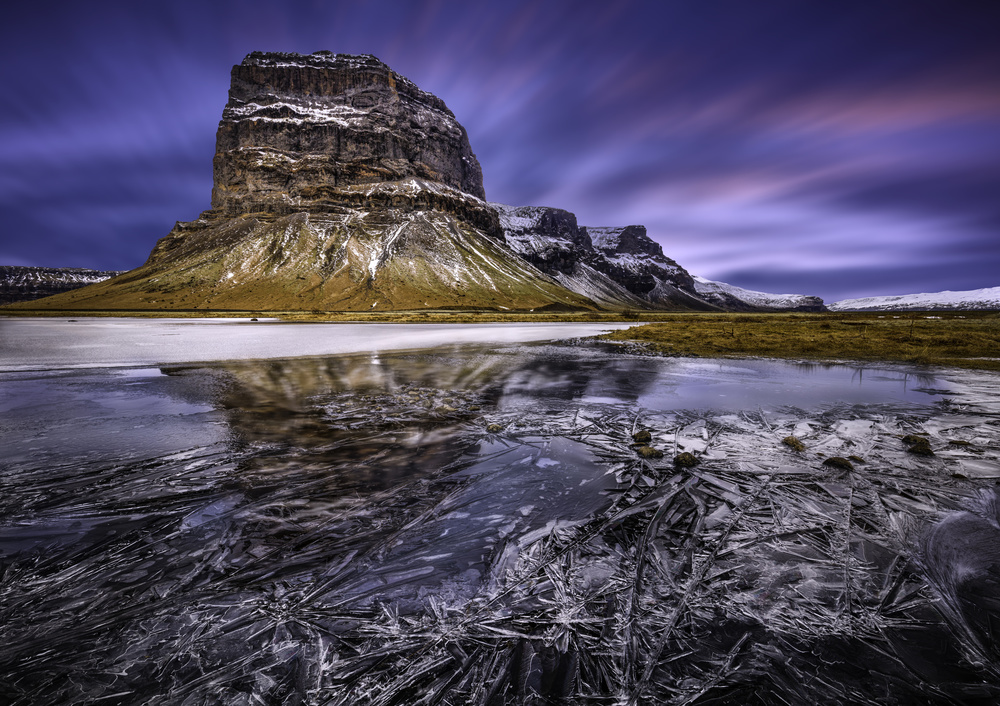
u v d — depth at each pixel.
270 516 4.59
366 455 6.50
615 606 3.25
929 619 3.10
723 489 5.38
